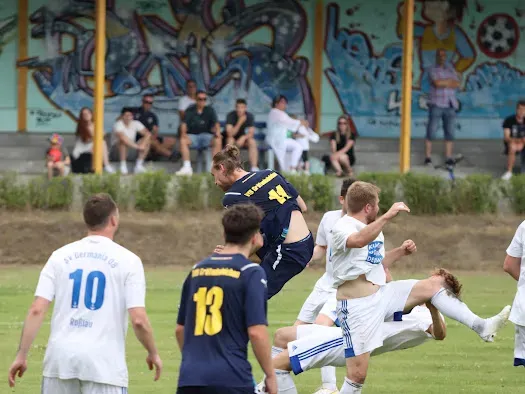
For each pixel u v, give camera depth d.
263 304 14.09
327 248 22.66
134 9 64.31
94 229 15.23
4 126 63.81
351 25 65.94
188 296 14.50
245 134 57.84
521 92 66.25
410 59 57.41
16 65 63.84
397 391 22.41
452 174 60.03
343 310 18.86
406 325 19.38
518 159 62.72
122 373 14.87
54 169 55.97
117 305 14.88
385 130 66.06
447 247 50.22
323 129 65.81
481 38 66.31
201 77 64.88
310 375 24.55
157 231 50.38
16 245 49.31
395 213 18.00
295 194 21.80
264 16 65.38
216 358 13.91
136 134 60.56
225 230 14.59
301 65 65.62
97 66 55.00
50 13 64.06
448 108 62.72
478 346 28.47
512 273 19.84
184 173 57.22
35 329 14.91
